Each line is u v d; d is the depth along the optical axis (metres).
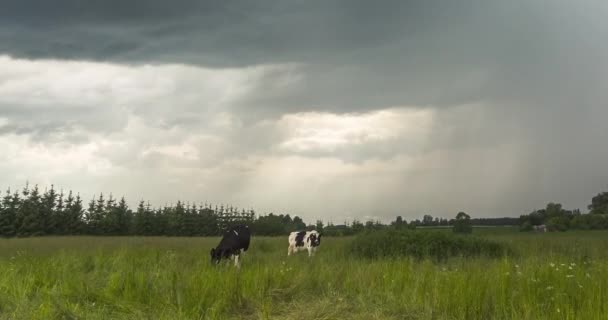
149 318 8.13
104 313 8.48
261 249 27.02
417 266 14.48
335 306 9.12
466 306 8.49
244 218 85.69
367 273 11.84
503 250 20.64
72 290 9.84
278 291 10.17
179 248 24.48
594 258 16.92
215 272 11.65
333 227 50.50
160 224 75.25
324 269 12.85
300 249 24.70
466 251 20.44
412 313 8.76
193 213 80.19
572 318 7.38
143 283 10.05
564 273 10.13
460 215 49.00
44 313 7.90
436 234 21.30
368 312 8.84
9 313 8.34
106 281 11.21
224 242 17.94
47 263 13.41
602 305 7.78
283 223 91.62
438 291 9.38
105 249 21.36
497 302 8.74
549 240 25.86
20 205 63.59
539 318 7.62
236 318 8.65
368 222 43.88
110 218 71.75
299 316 8.60
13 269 12.12
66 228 67.50
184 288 9.66
